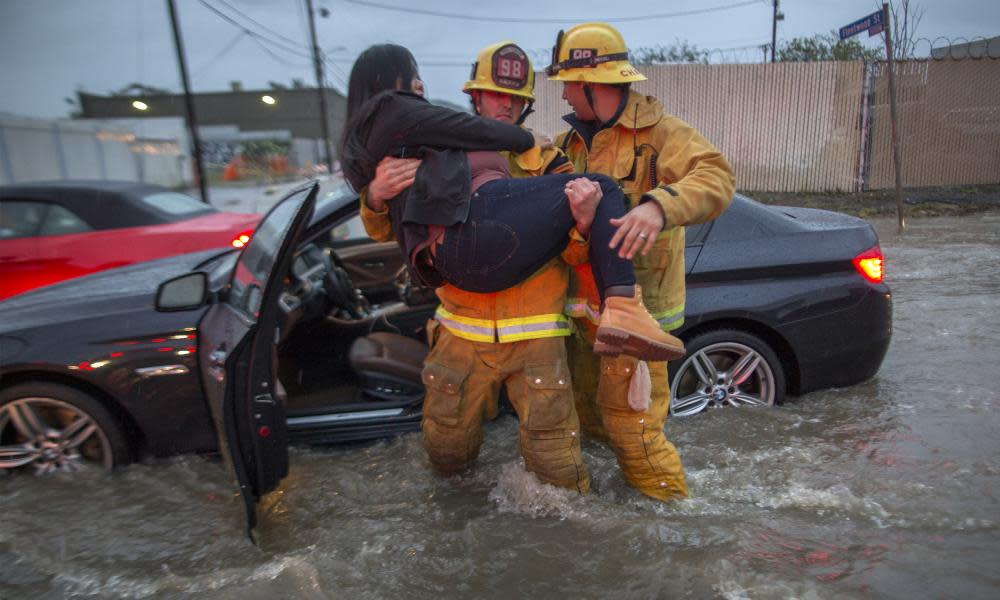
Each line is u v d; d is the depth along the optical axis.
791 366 3.88
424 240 2.41
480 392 2.68
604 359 2.67
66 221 6.44
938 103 14.53
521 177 2.59
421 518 2.86
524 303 2.53
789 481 3.02
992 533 2.58
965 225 11.22
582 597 2.31
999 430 3.50
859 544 2.53
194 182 19.56
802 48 16.36
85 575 2.58
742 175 15.30
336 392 3.94
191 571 2.60
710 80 15.05
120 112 38.03
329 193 4.11
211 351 3.05
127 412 3.27
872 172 14.75
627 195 2.66
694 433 3.52
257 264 3.18
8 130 13.88
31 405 3.24
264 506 3.00
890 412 3.75
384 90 2.51
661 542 2.55
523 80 2.59
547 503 2.71
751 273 3.75
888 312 3.94
